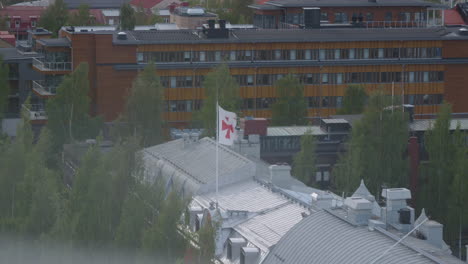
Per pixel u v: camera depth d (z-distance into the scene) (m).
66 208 177.38
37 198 179.75
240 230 157.12
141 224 165.00
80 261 170.12
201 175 184.00
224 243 157.50
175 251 153.88
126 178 173.50
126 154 174.75
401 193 134.00
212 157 191.12
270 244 146.75
